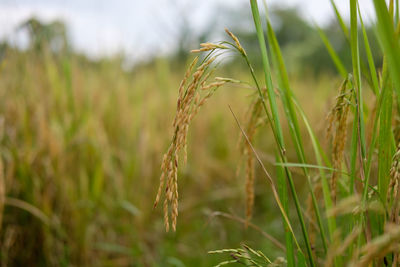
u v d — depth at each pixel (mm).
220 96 5578
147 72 4922
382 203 959
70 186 2852
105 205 3207
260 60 9453
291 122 1193
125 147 3639
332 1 1319
